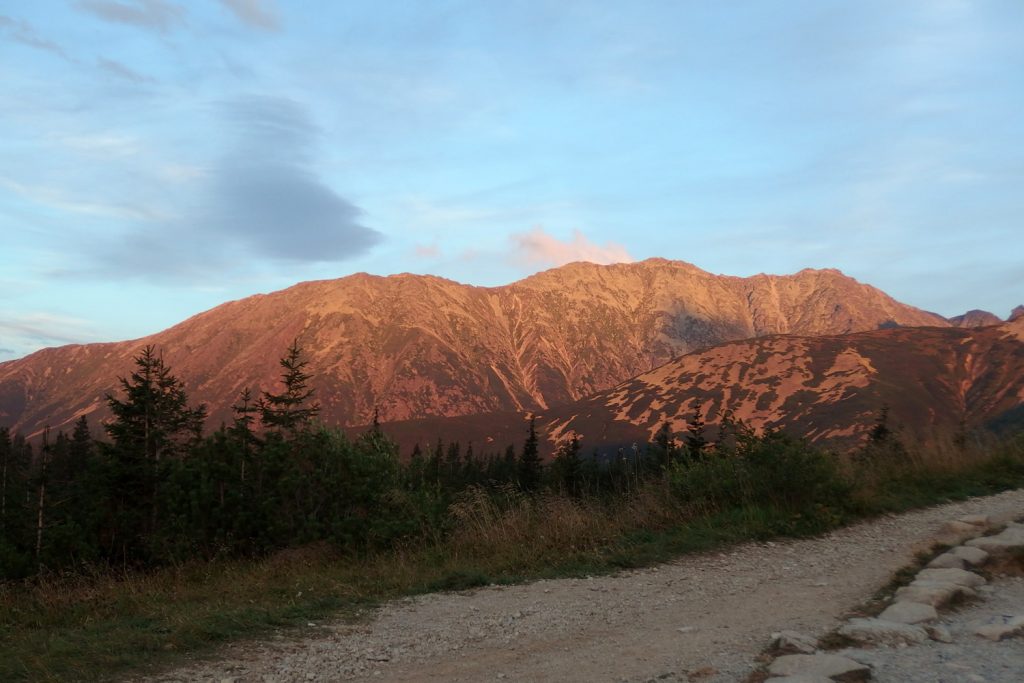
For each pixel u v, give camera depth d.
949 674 5.20
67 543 14.41
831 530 11.68
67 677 6.09
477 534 12.13
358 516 12.71
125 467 17.47
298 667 6.39
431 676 6.08
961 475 15.49
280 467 13.76
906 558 9.65
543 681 5.79
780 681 4.91
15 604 9.61
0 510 16.47
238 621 7.73
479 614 8.14
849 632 6.22
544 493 13.51
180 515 13.70
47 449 18.52
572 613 8.02
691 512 12.56
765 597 8.26
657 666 5.97
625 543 11.33
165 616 8.25
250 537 13.47
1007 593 7.59
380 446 15.55
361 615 8.26
